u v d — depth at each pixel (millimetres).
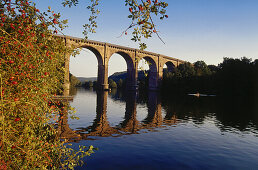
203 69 84500
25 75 3883
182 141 12695
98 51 74625
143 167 8391
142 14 3393
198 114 25109
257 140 13297
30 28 4234
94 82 174750
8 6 4145
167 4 3334
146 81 107812
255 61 69562
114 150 10445
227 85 68000
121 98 49750
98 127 16156
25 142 3625
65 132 13891
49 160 3980
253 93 63656
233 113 26422
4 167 3068
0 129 2998
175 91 83812
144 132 14945
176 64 116688
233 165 8883
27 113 3881
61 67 5047
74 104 32688
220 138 13688
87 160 8875
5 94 3525
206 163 9039
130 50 86062
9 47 4043
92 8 4961
